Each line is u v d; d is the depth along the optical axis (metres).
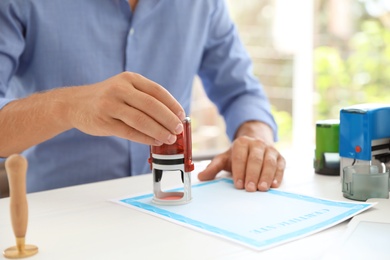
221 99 1.44
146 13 1.26
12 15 1.13
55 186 1.25
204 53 1.46
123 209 0.82
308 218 0.75
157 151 0.84
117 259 0.61
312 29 3.19
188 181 0.84
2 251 0.65
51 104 0.90
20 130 0.94
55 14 1.18
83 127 0.85
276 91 3.35
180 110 0.82
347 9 3.18
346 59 3.24
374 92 3.21
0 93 1.11
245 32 3.36
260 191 0.91
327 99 3.28
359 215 0.76
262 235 0.68
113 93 0.80
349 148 0.95
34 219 0.77
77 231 0.72
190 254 0.62
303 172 1.06
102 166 1.26
